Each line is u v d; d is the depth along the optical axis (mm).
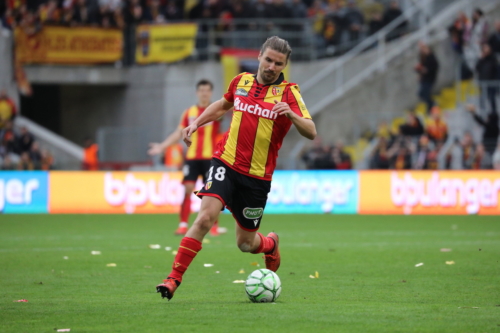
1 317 17359
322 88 78375
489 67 71562
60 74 79188
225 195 19641
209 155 40219
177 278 18984
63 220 53438
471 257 31469
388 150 65688
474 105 70562
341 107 75500
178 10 80562
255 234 21094
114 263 29297
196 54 76938
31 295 21188
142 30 78125
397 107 74562
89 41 78938
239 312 17891
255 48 78188
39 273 26297
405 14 80812
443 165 65188
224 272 26766
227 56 75125
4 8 77562
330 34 79875
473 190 59094
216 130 40219
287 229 46531
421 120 71938
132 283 23797
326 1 83500
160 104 78375
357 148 73250
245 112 19875
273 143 20047
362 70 77188
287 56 19500
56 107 87688
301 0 82938
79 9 79062
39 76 78500
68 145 77812
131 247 35594
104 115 84000
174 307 18781
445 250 34219
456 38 73688
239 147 19859
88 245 36562
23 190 60594
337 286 23109
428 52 72125
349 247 35812
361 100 75250
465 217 56594
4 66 76562
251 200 20188
